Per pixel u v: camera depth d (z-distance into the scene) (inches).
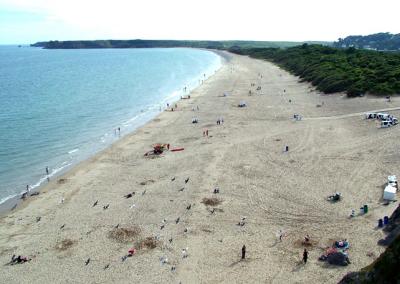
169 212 1628.9
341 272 1206.9
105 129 2967.5
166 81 5659.5
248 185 1847.9
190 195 1768.0
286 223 1513.3
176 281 1213.7
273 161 2128.4
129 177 2000.5
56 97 4281.5
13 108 3656.5
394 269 868.0
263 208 1632.6
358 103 3193.9
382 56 5064.0
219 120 3004.4
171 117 3248.0
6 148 2500.0
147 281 1219.2
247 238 1428.4
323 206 1619.1
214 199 1720.0
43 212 1669.5
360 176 1876.2
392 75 3595.0
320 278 1188.5
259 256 1320.1
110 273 1263.5
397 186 1720.0
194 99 3971.5
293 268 1248.8
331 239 1390.3
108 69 7662.4
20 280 1238.9
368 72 3885.3
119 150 2432.3
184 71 7027.6
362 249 1315.2
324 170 1973.4
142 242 1425.9
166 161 2202.3
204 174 1988.2
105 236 1472.7
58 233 1501.0
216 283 1196.5
